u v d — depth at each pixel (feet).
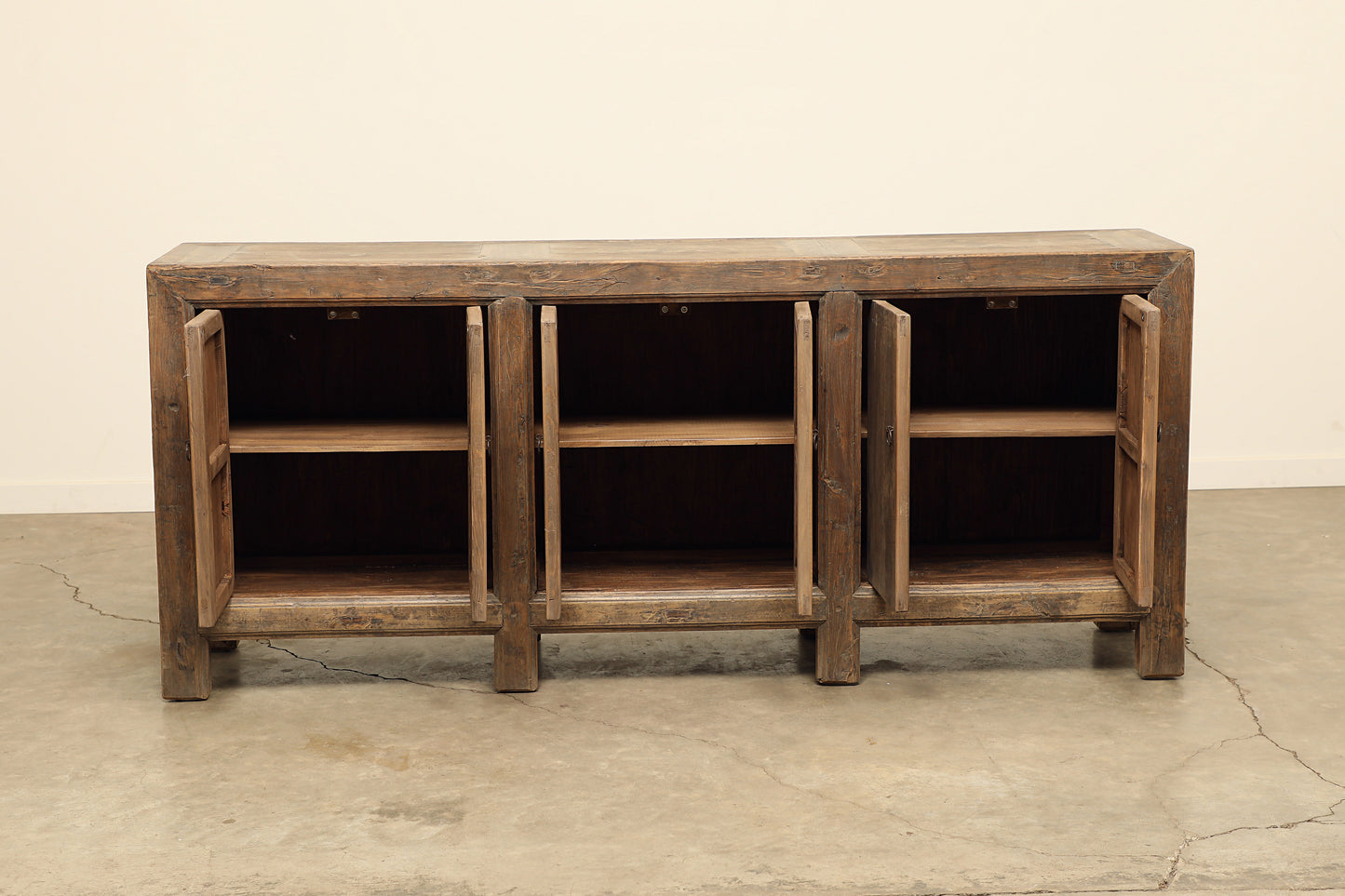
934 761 10.64
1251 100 18.62
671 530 14.11
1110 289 11.84
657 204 18.71
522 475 11.82
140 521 18.19
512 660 12.14
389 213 18.52
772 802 9.95
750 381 13.80
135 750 10.94
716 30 18.30
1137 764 10.54
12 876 8.92
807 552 11.76
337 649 13.37
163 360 11.49
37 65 17.76
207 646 11.94
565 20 18.19
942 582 12.44
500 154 18.47
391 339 13.56
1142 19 18.43
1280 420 19.30
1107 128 18.70
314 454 13.78
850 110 18.57
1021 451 14.20
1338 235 18.89
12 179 17.97
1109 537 14.14
